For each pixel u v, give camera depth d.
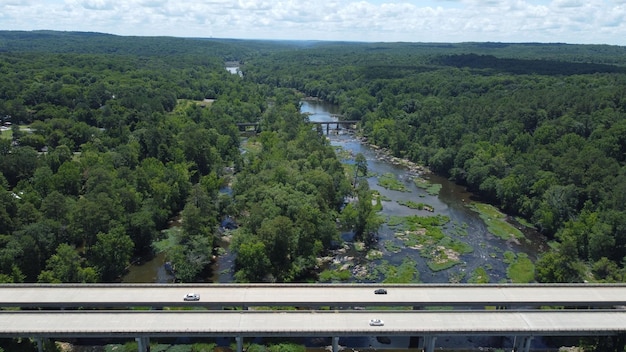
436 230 154.12
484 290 102.69
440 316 94.25
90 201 123.44
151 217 138.38
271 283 109.25
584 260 136.38
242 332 87.25
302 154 191.50
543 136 197.88
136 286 99.75
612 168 157.50
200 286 100.56
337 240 140.75
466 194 192.25
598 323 93.31
